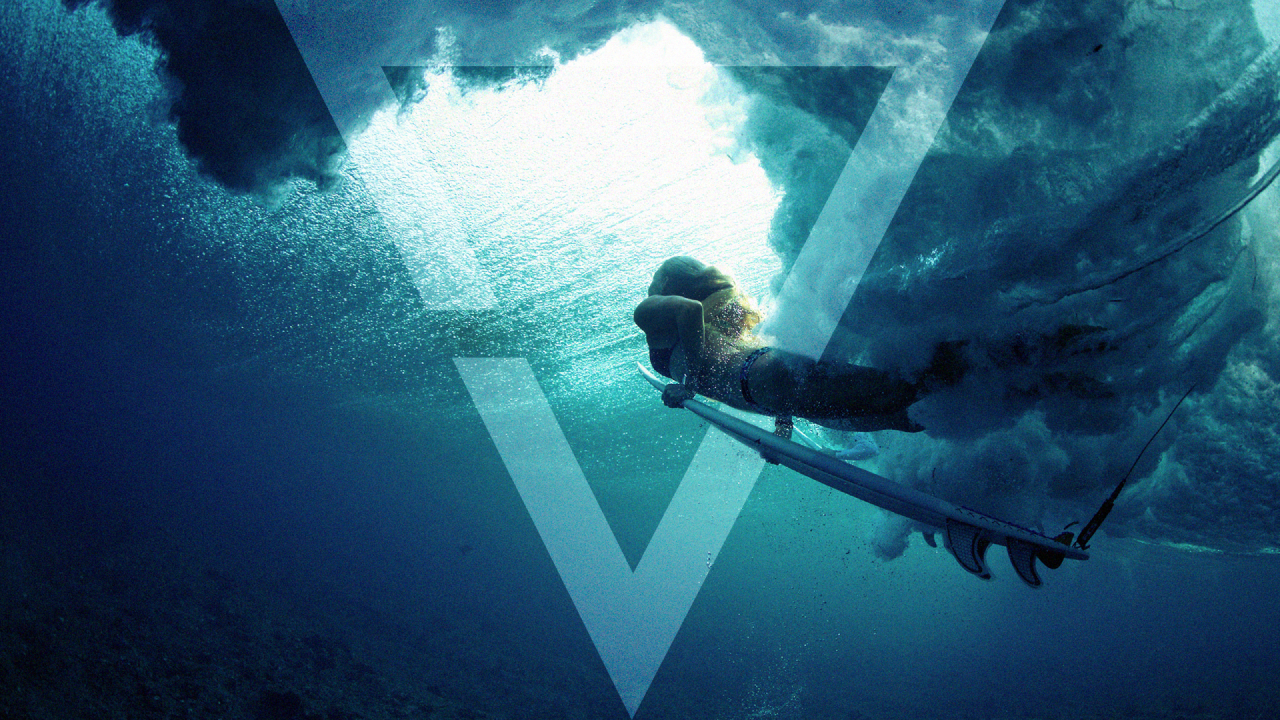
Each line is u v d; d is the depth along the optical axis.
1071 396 2.54
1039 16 2.38
